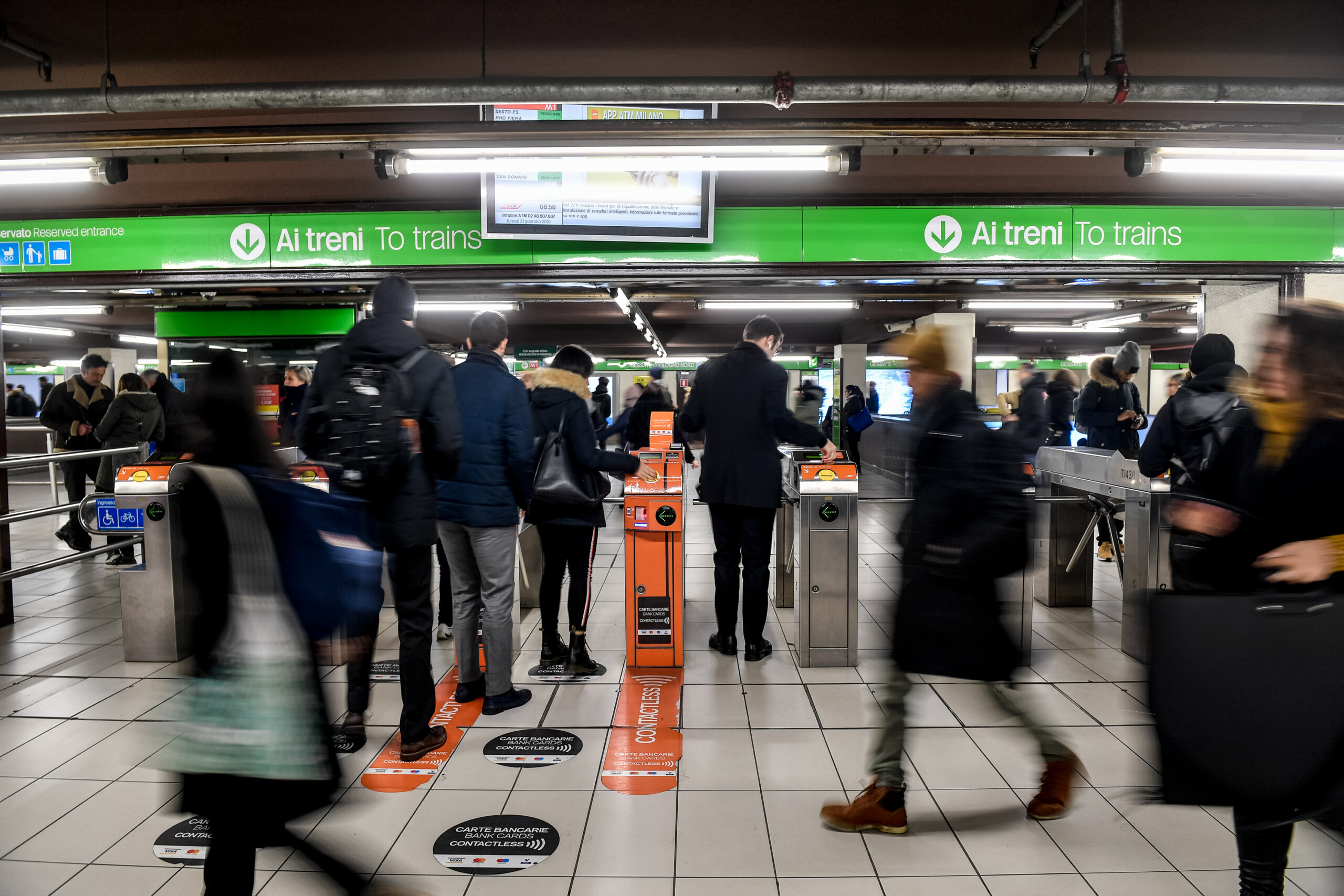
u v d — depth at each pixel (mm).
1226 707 1552
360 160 5000
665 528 3752
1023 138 3814
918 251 5039
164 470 3939
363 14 3588
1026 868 2186
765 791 2627
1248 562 1675
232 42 3818
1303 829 2381
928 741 2998
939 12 3629
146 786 2684
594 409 7863
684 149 3762
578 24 3705
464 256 5074
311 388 2707
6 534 4668
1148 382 18516
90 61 3988
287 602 1583
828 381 19328
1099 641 4242
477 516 3117
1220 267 5062
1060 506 4910
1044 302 9414
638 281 5078
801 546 3814
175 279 5184
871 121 3781
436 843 2314
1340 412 1552
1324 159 3805
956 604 2275
